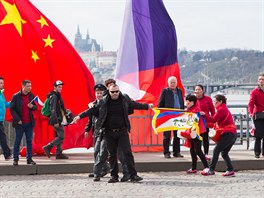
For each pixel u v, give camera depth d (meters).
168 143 14.01
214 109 13.67
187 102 12.57
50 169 12.84
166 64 16.45
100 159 11.62
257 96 13.80
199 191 10.25
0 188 10.84
